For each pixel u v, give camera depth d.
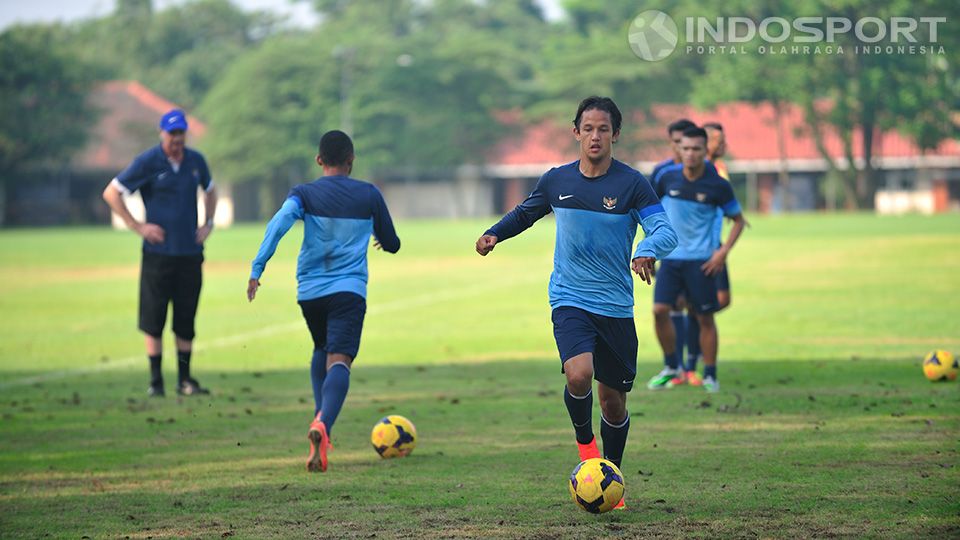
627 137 144.25
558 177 12.13
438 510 11.93
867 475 13.04
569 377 11.69
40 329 32.44
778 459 14.05
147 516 11.98
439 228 106.44
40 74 140.38
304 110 149.25
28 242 90.44
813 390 19.55
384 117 151.50
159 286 20.69
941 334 27.19
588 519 11.40
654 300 20.25
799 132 131.62
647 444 15.21
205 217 21.22
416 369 23.50
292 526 11.42
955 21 117.00
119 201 20.64
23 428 17.44
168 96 184.88
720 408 17.95
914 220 93.06
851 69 123.75
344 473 13.91
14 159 141.12
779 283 41.22
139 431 17.11
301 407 19.27
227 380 22.66
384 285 45.28
